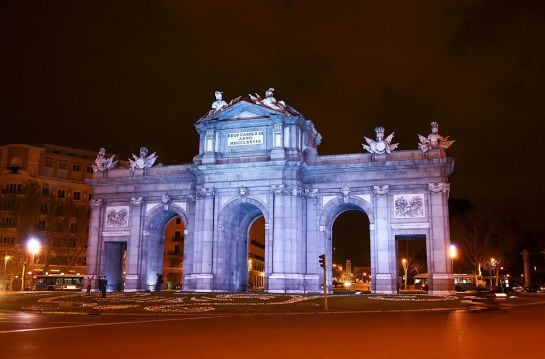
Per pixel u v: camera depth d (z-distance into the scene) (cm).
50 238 9000
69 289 8525
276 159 5662
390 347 1706
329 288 5734
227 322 2753
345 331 2233
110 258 6662
